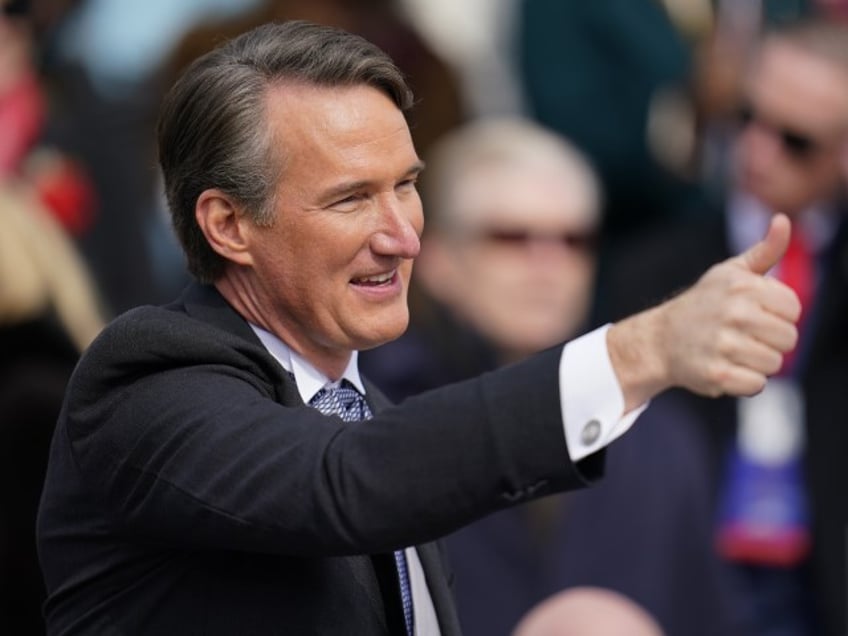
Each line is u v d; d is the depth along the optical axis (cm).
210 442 796
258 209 848
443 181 1694
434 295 1642
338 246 841
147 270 1781
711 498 1584
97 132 1786
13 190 1636
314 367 881
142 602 838
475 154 1706
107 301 1741
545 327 1652
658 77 2130
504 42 2314
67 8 1847
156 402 817
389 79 855
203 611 828
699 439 1595
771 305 754
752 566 1714
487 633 1474
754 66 1822
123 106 1827
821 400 1730
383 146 844
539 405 771
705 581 1539
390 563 862
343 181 838
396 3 1986
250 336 864
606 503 1516
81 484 844
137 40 2227
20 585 1334
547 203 1658
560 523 1504
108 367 830
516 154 1694
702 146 2091
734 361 754
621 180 2111
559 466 768
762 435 1723
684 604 1531
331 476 770
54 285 1411
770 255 771
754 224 1814
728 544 1712
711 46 2083
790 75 1786
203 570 831
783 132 1786
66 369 1392
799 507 1717
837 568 1706
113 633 841
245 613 826
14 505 1337
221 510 786
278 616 827
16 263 1388
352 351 901
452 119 1975
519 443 768
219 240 859
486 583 1482
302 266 847
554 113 2144
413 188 867
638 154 2112
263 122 845
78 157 1758
